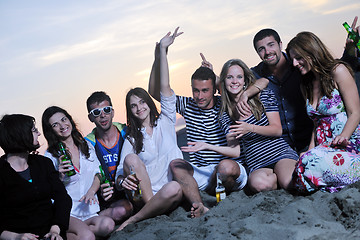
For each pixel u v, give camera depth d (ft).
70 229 13.48
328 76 13.96
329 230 11.23
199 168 15.75
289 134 16.76
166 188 13.98
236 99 15.65
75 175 14.99
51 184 12.83
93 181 15.21
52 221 12.50
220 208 13.80
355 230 11.02
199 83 15.58
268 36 16.24
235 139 15.60
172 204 14.30
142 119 15.64
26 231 12.23
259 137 15.48
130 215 15.15
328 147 13.57
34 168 12.62
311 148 14.82
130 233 13.46
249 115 15.52
